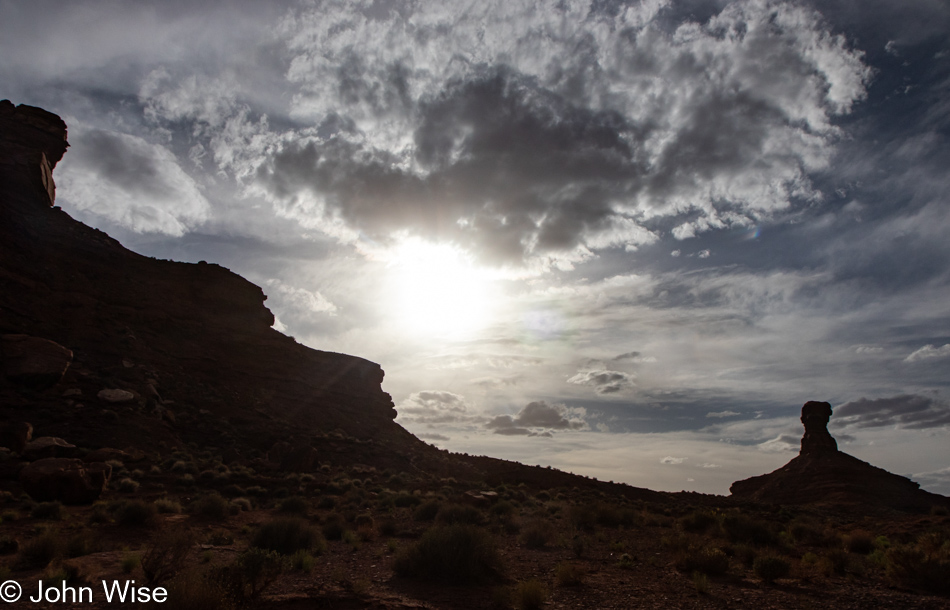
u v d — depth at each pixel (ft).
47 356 145.89
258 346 235.81
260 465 150.00
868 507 247.70
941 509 153.48
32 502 82.74
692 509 163.94
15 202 208.13
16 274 183.62
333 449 181.27
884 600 46.93
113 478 108.88
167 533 44.37
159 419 153.48
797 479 299.17
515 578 54.44
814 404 333.62
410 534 84.53
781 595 48.80
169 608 32.09
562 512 125.49
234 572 39.29
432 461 209.26
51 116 240.53
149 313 209.87
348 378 262.88
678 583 53.78
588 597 47.06
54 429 128.36
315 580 49.62
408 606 41.88
